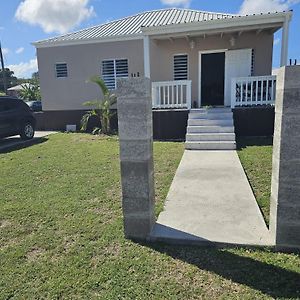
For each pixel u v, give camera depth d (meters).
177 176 6.01
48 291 2.73
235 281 2.76
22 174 6.57
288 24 9.30
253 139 9.50
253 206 4.35
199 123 9.55
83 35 14.16
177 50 12.62
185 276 2.86
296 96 2.93
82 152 8.65
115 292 2.68
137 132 3.40
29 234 3.80
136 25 14.12
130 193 3.53
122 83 3.35
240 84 10.07
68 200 4.90
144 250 3.34
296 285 2.67
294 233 3.16
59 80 14.28
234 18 9.45
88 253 3.30
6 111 10.71
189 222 3.88
